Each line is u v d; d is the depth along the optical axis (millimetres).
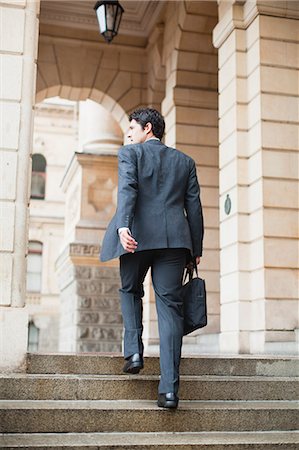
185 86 12055
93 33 14008
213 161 12000
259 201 8320
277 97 8523
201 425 4688
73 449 4160
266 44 8609
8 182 5609
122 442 4301
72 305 16016
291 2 8734
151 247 4652
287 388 5285
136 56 14297
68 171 17438
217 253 11734
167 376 4605
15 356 5227
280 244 8188
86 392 4895
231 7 9031
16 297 5414
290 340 7980
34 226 32531
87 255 15570
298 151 8469
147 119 5043
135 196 4648
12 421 4445
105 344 15523
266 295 8023
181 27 11641
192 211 4961
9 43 5836
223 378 5332
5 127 5691
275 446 4430
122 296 4852
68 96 14297
